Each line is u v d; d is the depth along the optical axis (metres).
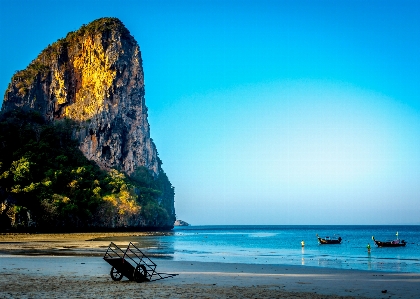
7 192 142.12
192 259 50.97
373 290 26.62
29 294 22.02
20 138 186.50
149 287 25.73
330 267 42.81
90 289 24.27
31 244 75.19
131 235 133.00
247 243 100.81
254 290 25.42
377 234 186.00
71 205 155.50
